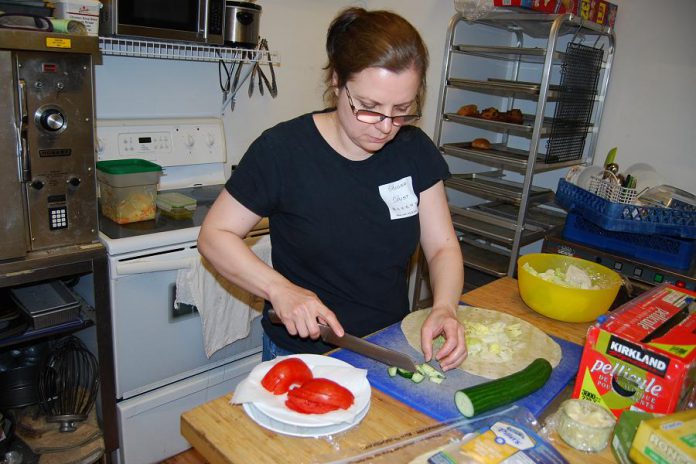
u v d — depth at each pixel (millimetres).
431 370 969
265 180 1076
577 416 813
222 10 1940
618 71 2381
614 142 2438
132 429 1769
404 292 1290
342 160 1083
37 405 1809
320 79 2576
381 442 784
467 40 2516
